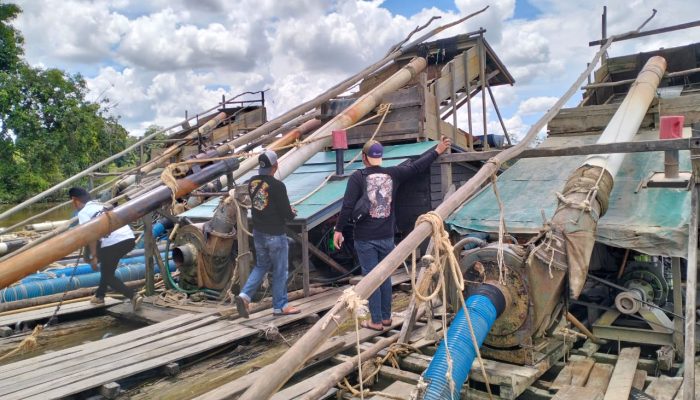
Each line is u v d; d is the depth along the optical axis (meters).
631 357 4.57
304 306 6.52
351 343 5.12
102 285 7.18
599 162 5.10
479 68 10.83
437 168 8.93
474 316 3.76
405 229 9.33
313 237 8.66
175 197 5.20
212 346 5.24
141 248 10.14
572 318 4.89
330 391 4.23
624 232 4.86
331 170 9.07
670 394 3.91
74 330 6.65
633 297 4.66
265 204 5.85
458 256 4.77
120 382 4.68
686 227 4.65
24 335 6.48
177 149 11.78
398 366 4.69
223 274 7.18
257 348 5.58
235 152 8.17
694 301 3.87
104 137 31.69
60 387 4.30
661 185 4.88
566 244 4.23
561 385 4.18
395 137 9.31
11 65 28.12
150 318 6.48
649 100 6.78
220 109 15.95
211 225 6.98
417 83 9.77
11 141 27.78
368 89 11.19
